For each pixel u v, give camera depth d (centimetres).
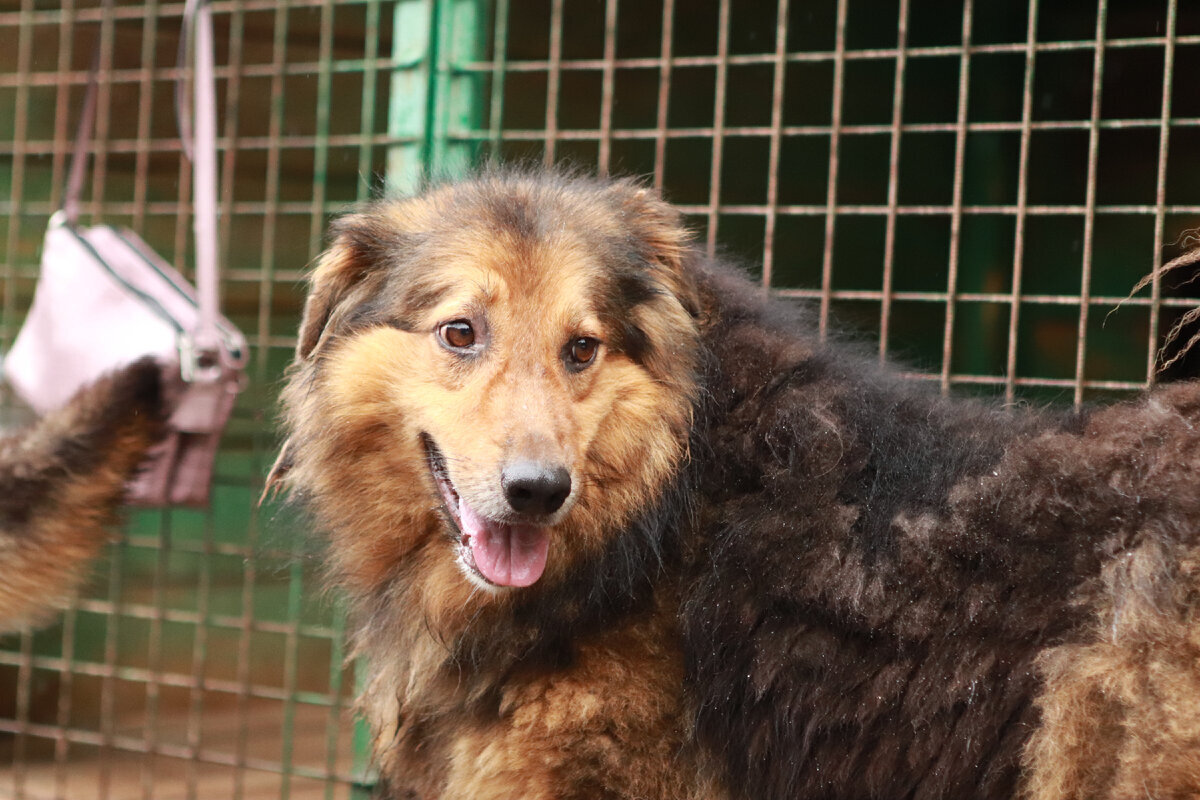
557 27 195
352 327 165
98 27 226
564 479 156
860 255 297
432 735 166
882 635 156
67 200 196
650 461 162
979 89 305
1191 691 150
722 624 159
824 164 289
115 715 246
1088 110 306
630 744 160
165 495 184
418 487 163
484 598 162
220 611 252
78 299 190
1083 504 155
